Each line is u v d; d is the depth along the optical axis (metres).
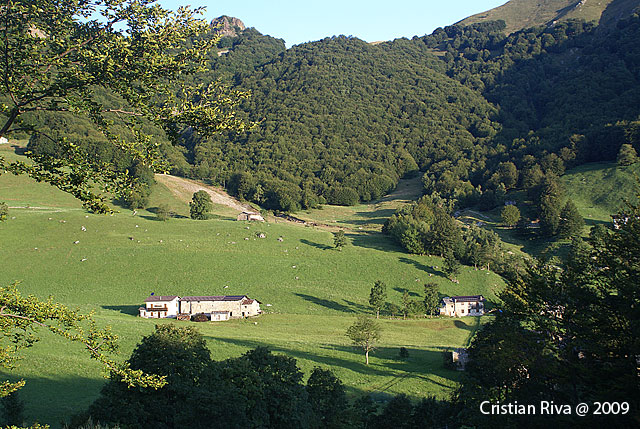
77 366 49.31
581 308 24.50
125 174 17.72
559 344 25.33
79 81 16.48
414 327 93.25
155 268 116.69
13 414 31.70
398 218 170.00
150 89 17.28
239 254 129.25
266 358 37.69
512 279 28.48
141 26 16.89
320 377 40.94
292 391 35.88
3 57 16.19
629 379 20.39
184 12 17.50
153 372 33.38
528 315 26.69
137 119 17.59
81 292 102.75
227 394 32.19
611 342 22.73
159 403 32.50
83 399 40.50
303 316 96.06
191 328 37.41
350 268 126.56
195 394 32.06
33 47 16.27
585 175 198.75
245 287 110.19
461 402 35.84
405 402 38.75
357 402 41.91
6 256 116.81
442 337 86.75
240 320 91.69
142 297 102.38
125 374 17.41
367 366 62.72
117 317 86.06
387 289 115.44
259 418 33.22
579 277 25.86
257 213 189.12
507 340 26.62
